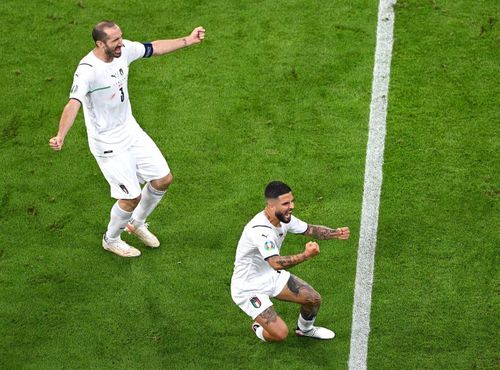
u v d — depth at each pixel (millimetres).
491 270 22219
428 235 23156
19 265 22781
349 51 28453
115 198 23547
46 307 21812
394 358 20531
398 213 23750
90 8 30281
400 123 26156
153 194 22125
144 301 21922
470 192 24141
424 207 23859
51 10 30234
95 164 25406
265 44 28828
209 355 20750
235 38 29094
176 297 21984
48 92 27562
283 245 23125
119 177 21438
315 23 29422
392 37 28781
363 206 23969
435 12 29516
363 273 22344
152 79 27875
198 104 27062
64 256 23016
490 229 23172
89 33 29422
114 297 22031
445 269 22328
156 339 21078
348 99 26969
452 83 27234
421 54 28203
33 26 29734
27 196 24516
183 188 24703
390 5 29859
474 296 21672
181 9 30172
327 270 22453
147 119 26656
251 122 26422
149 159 21766
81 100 19875
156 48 21766
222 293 22031
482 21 29109
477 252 22672
